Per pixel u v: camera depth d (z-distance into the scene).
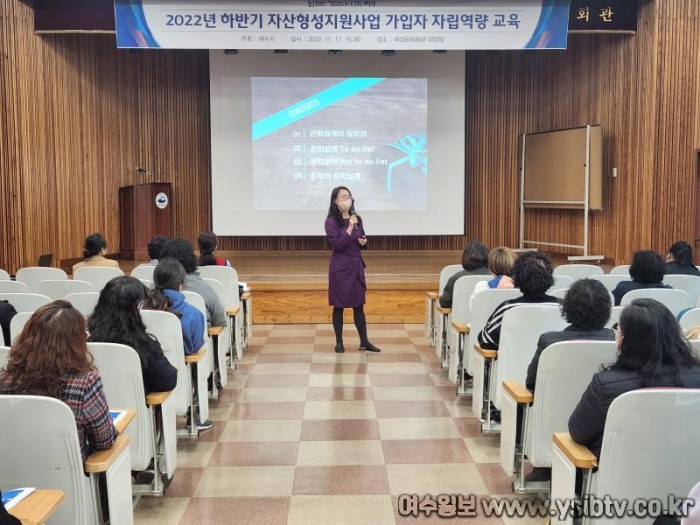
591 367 2.54
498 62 10.43
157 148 10.34
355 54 9.72
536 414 2.67
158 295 3.47
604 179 8.89
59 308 2.15
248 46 7.41
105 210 9.82
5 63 7.87
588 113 9.27
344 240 5.99
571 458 2.13
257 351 6.27
